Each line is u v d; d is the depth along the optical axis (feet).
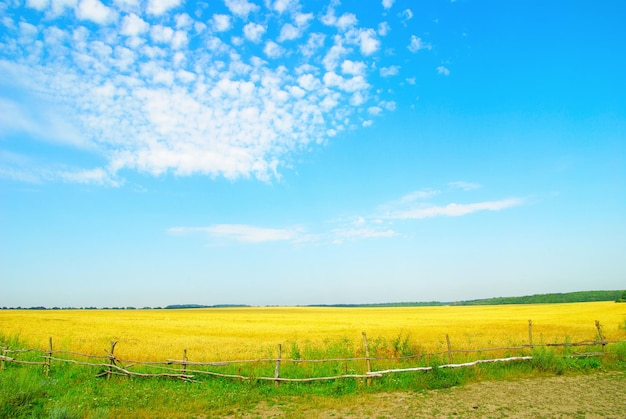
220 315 308.81
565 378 49.19
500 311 317.22
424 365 55.06
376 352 63.67
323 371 53.78
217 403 41.55
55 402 40.06
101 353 87.66
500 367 53.78
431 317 257.14
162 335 138.10
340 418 36.37
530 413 35.47
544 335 114.32
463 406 38.42
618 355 58.23
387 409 38.55
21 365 61.46
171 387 48.78
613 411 35.19
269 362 58.39
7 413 36.94
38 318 246.47
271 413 38.52
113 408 39.58
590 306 303.07
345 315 302.66
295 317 272.72
